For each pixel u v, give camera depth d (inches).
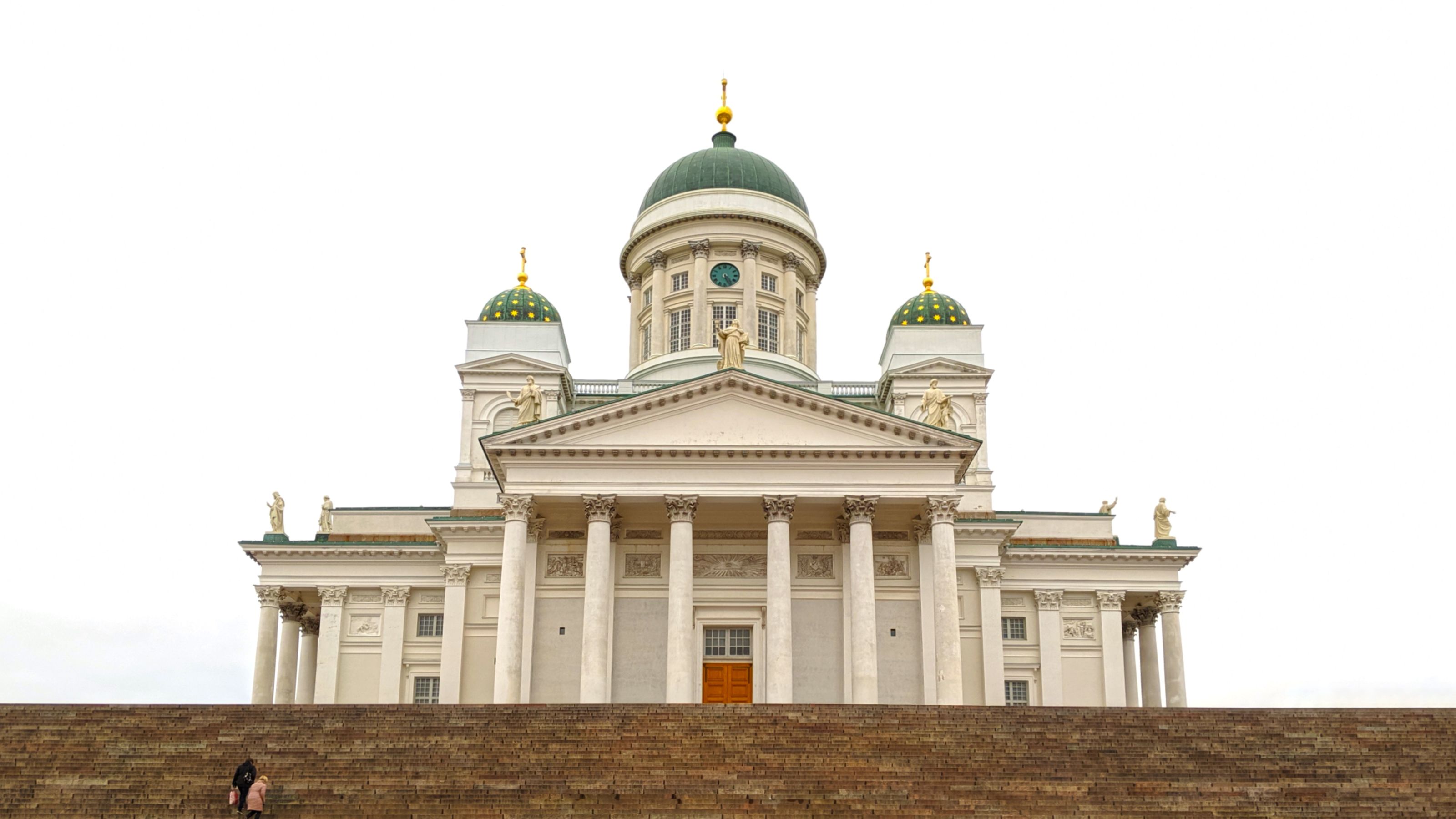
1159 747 1658.5
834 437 2416.3
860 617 2315.5
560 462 2393.0
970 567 2832.2
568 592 2536.9
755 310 3321.9
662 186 3563.0
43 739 1632.6
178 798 1480.1
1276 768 1583.4
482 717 1731.1
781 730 1702.8
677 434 2413.9
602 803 1478.8
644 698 2463.1
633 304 3567.9
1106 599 2999.5
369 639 2989.7
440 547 2982.3
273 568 3026.6
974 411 3152.1
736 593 2534.5
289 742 1649.9
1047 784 1525.6
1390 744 1660.9
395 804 1471.5
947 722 1736.0
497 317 3248.0
